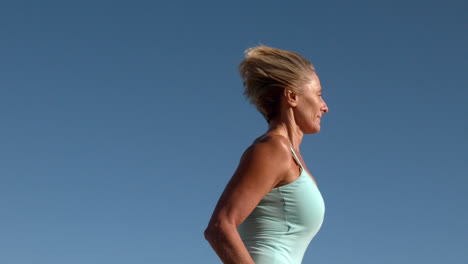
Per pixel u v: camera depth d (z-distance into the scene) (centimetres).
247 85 325
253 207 283
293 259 297
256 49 321
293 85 315
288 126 315
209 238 279
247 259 272
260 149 289
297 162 299
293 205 294
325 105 326
